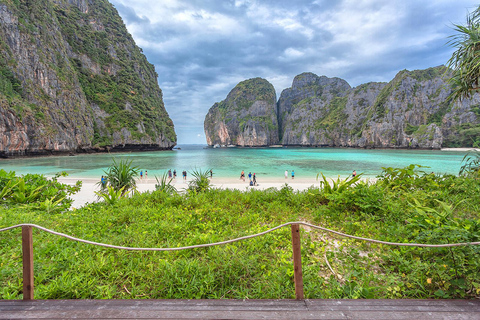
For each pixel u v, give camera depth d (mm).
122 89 123688
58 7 116125
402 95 140375
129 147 112562
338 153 91125
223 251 3848
